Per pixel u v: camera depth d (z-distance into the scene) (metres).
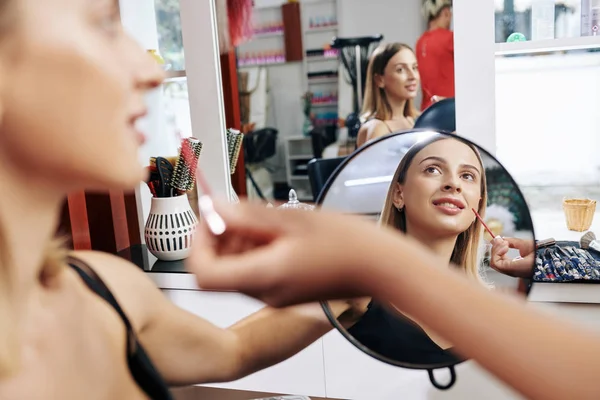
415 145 0.37
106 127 0.28
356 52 2.01
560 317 0.29
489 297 0.29
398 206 0.37
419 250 0.32
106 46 0.28
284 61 2.19
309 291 0.32
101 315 0.41
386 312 0.35
